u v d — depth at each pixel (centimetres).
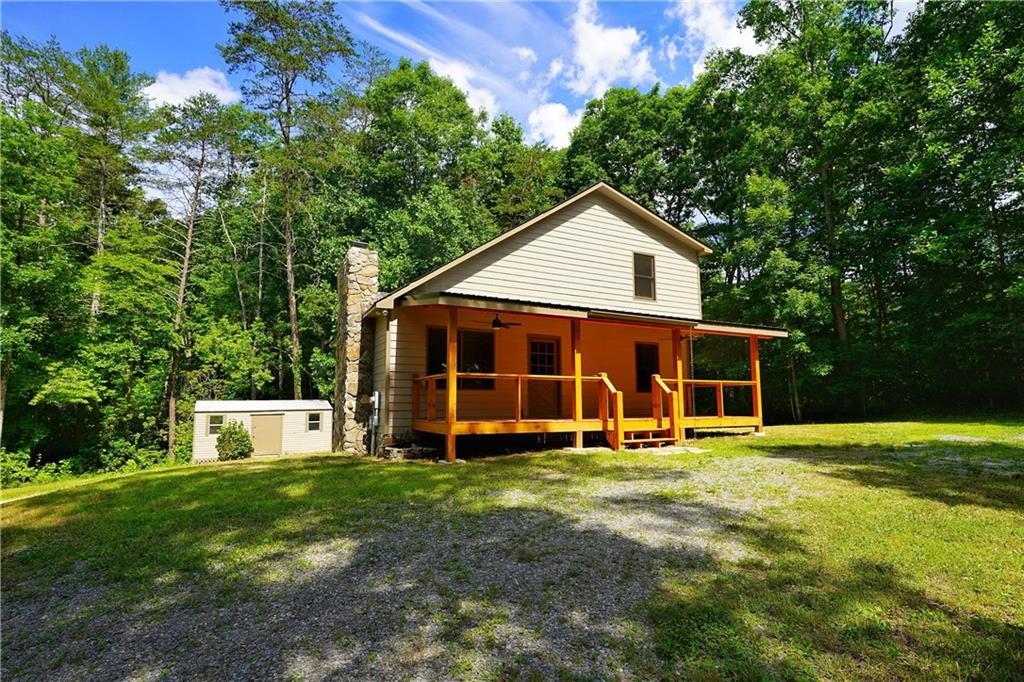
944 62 1598
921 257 1695
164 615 288
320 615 285
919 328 1748
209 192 2402
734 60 2223
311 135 2481
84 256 2036
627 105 2669
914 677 216
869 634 251
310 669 232
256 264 2811
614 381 1228
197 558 374
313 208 2534
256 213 2659
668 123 2502
